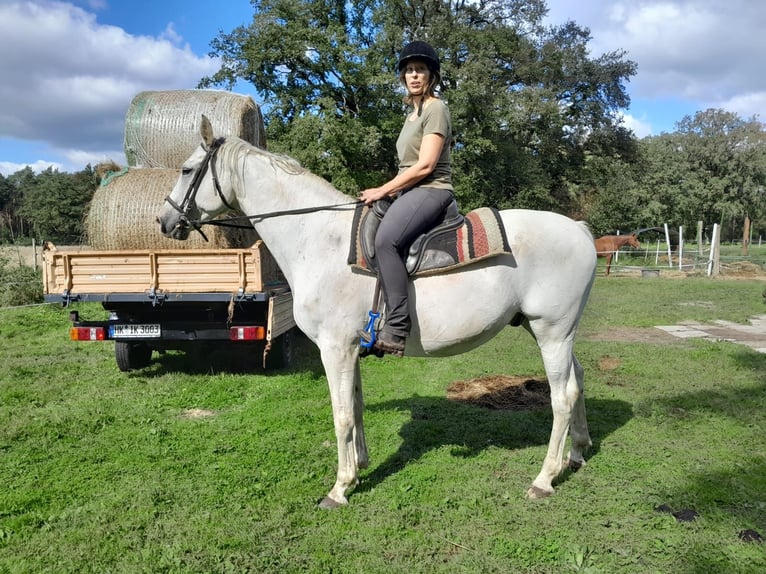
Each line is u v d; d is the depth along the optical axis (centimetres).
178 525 298
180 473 366
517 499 323
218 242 566
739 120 4734
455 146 2239
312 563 262
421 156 290
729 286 1524
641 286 1543
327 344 314
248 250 538
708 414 462
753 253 3180
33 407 510
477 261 299
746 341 791
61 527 298
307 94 2230
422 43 295
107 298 554
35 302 1215
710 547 267
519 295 313
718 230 1927
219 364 680
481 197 2241
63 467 376
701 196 4422
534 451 394
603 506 312
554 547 271
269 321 543
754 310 1090
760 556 258
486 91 2159
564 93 2828
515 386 563
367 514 308
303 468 370
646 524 291
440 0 2384
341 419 316
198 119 660
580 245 319
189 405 516
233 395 544
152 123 665
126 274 554
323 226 319
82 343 838
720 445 397
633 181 3675
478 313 306
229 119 664
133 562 265
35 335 905
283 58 2131
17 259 1495
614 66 2719
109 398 538
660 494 324
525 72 2555
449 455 388
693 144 4700
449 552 273
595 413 468
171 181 589
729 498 315
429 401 514
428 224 303
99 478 358
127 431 444
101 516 307
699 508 306
